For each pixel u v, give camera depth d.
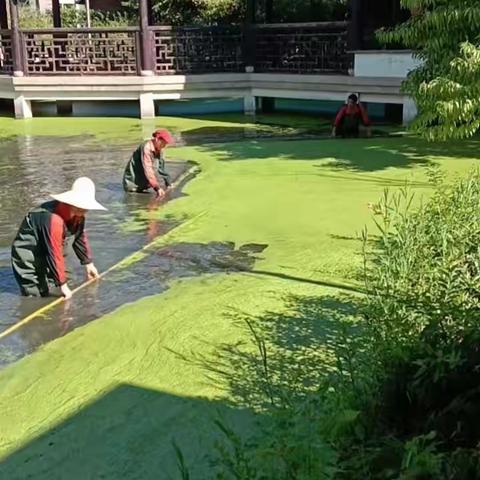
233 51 13.73
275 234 5.87
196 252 5.46
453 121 7.59
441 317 2.82
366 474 1.98
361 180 7.75
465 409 2.30
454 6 7.57
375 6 13.94
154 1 18.17
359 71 12.19
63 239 4.57
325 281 4.70
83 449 2.96
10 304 4.53
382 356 2.70
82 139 11.24
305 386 3.20
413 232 4.12
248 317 4.15
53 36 13.50
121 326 4.14
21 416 3.25
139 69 13.36
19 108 13.73
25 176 8.47
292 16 16.72
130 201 7.09
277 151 9.72
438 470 1.92
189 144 10.59
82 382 3.53
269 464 1.95
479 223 4.19
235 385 3.35
